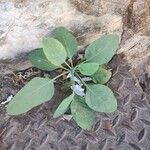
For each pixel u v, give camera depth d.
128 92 0.28
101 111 0.26
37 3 0.24
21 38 0.26
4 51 0.26
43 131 0.26
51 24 0.26
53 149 0.26
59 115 0.26
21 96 0.25
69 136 0.26
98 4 0.25
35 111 0.27
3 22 0.24
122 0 0.26
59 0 0.24
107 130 0.27
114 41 0.26
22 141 0.26
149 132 0.27
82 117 0.26
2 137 0.26
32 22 0.25
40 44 0.27
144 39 0.29
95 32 0.27
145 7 0.27
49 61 0.27
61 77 0.28
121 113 0.27
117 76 0.29
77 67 0.27
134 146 0.26
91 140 0.26
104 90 0.26
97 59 0.26
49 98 0.26
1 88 0.28
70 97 0.26
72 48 0.26
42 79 0.26
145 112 0.28
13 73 0.28
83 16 0.26
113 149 0.26
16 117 0.27
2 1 0.23
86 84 0.27
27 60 0.28
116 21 0.27
